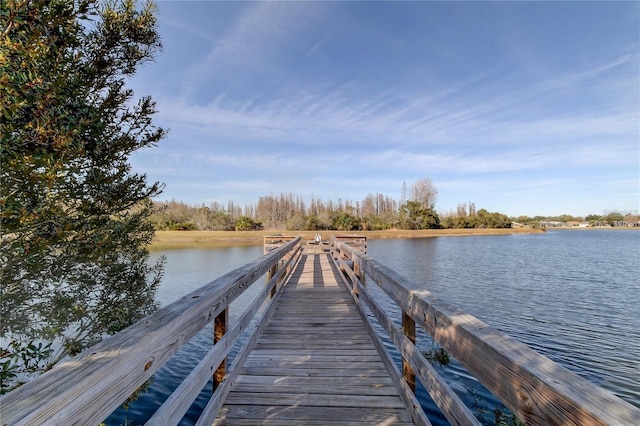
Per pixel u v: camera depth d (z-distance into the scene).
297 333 3.23
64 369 0.76
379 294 10.62
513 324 8.03
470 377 5.18
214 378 1.98
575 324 8.01
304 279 6.52
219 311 1.75
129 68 3.46
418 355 1.56
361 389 2.11
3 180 2.29
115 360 0.81
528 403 0.70
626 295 10.98
